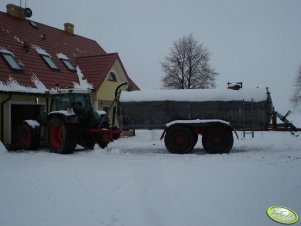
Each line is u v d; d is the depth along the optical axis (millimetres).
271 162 9578
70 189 6762
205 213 5238
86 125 13289
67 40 22469
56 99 13672
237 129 12172
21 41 18109
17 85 14633
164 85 36156
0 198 6199
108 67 19422
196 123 11859
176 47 36000
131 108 12609
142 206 5594
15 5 20156
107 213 5285
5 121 14227
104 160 10406
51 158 11031
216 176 7684
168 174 8016
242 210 5363
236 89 12305
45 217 5148
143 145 15148
